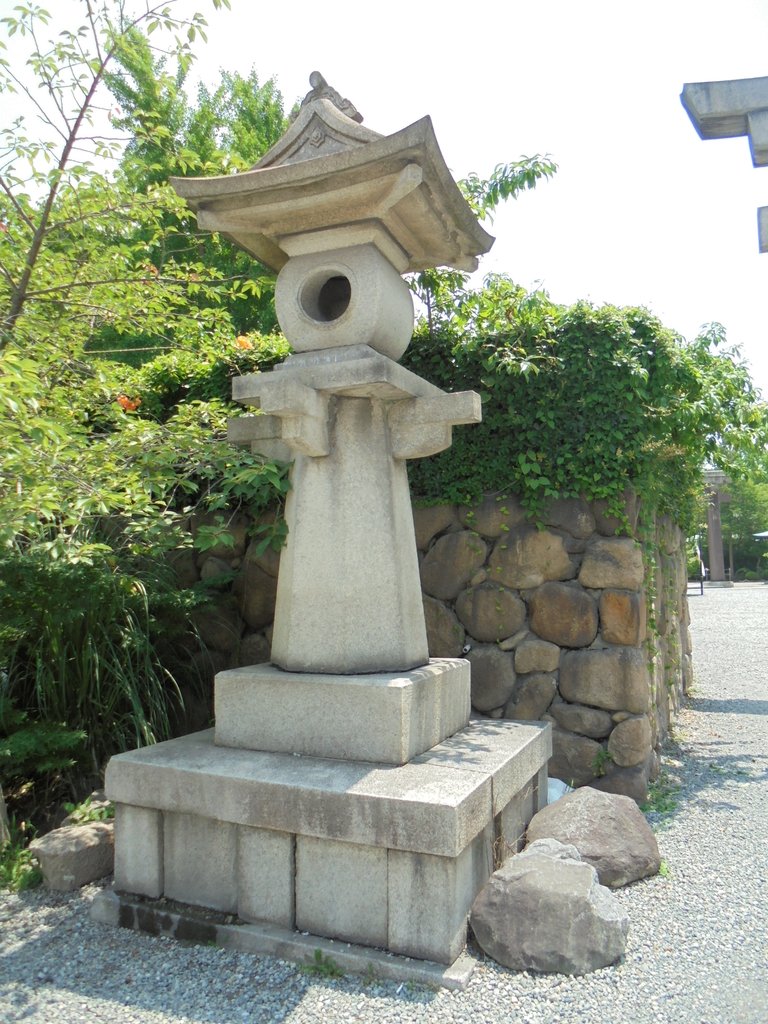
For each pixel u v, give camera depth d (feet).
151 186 13.52
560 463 13.91
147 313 13.66
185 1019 7.27
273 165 10.69
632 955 8.20
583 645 13.65
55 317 13.03
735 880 10.13
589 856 9.90
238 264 31.96
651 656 14.93
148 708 13.98
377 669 10.33
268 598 16.05
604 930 8.00
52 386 12.83
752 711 21.38
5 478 9.84
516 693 13.96
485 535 14.57
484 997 7.43
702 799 13.57
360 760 9.43
